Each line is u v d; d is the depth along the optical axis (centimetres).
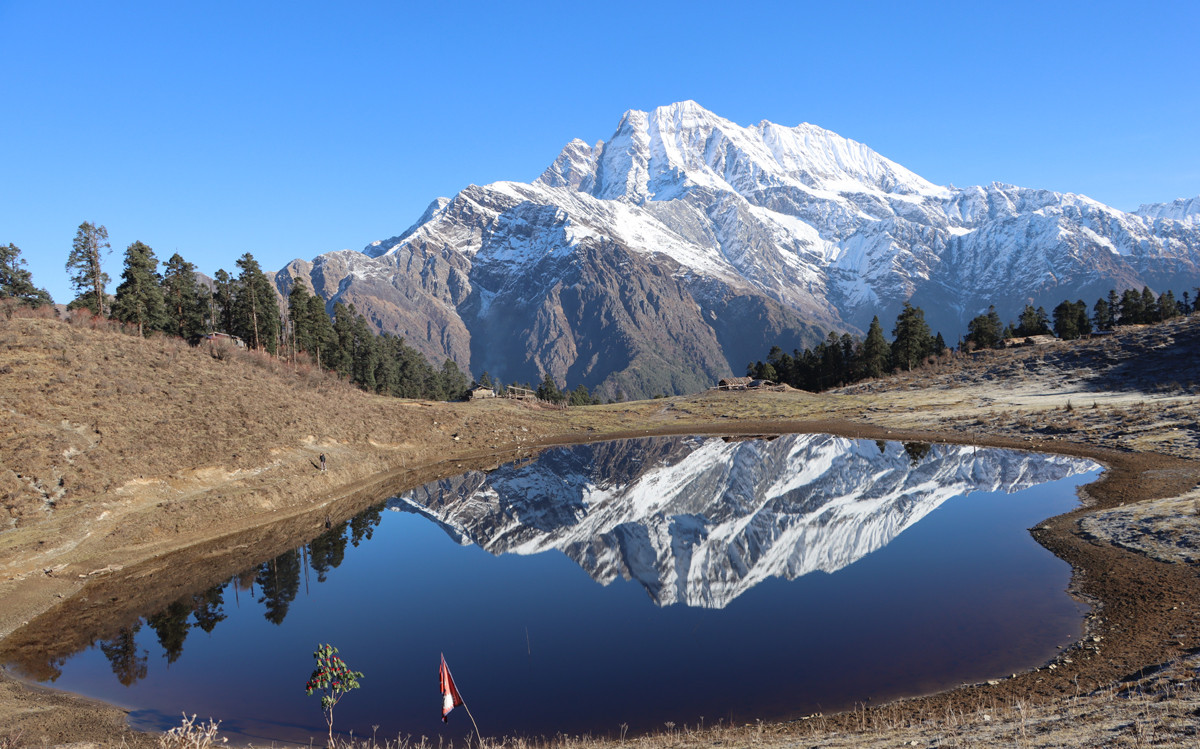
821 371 16075
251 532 4806
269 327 10912
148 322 8694
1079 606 2523
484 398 13212
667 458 8162
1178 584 2511
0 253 8656
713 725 1961
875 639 2517
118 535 4081
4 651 2794
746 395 12756
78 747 1817
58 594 3412
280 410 6762
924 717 1786
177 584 3691
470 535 5006
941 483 5484
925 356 14312
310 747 1922
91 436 4744
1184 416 6066
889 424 8838
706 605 3212
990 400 9288
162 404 5675
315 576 3925
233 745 1948
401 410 9562
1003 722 1483
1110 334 11331
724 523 5028
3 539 3606
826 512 4988
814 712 1978
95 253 8538
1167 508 3453
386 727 2088
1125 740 1096
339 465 6575
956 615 2620
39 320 6362
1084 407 7525
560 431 10469
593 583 3759
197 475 5081
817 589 3250
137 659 2702
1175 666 1712
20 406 4638
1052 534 3541
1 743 1870
